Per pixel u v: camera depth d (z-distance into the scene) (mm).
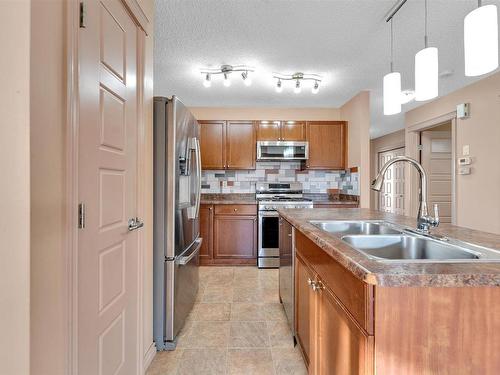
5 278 759
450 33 2387
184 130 2168
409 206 4613
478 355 768
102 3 1172
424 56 1483
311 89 3705
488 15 1176
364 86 3623
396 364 770
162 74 3244
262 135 4258
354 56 2811
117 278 1333
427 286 750
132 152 1513
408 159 1448
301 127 4285
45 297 830
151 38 1801
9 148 757
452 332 770
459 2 1984
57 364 883
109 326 1254
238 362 1799
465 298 769
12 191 759
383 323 771
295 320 1943
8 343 760
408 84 3523
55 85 870
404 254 1396
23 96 758
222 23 2252
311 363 1469
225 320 2344
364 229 1801
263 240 3848
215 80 3408
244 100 4172
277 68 3084
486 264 841
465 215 3492
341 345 1031
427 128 4316
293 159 4270
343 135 4297
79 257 1003
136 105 1569
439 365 771
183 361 1810
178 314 2043
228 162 4230
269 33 2398
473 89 3387
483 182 3256
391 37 2443
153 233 1943
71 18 934
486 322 767
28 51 762
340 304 1039
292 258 1999
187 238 2277
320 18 2182
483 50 1186
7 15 755
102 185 1181
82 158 1019
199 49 2668
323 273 1259
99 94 1151
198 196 2510
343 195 4441
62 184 902
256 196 4379
